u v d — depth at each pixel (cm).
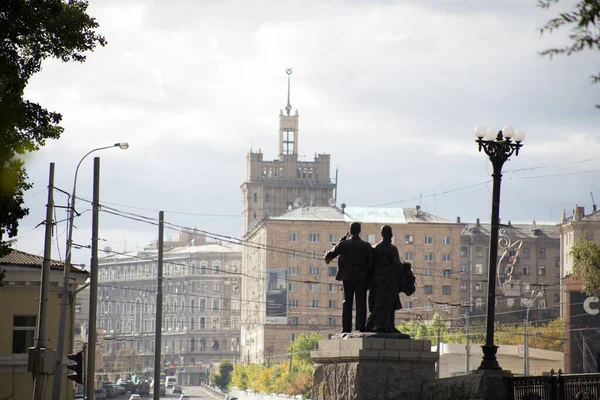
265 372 18062
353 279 3525
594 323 14125
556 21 1598
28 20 3534
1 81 3456
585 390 3025
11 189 3441
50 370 4531
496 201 3778
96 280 5103
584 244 10738
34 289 6688
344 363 3422
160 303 6259
